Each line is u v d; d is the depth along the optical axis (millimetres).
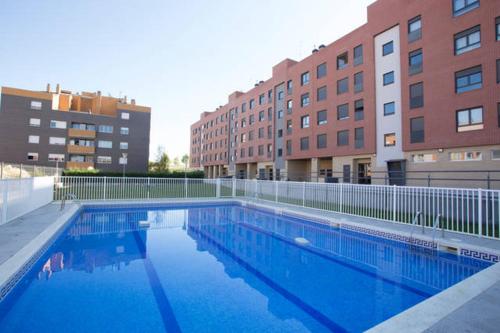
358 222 8789
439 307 3068
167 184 15742
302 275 5328
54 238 6875
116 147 41312
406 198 9242
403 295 4445
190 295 4273
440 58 16406
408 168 18062
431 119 16719
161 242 7672
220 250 6973
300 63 28016
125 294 4242
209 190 17016
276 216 12055
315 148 25703
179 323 3432
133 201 13344
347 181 22156
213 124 53438
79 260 6020
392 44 19578
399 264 6055
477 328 2613
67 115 38219
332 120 24031
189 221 10914
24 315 3566
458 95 15555
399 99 18984
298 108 28000
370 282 5008
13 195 7754
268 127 34969
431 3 16922
